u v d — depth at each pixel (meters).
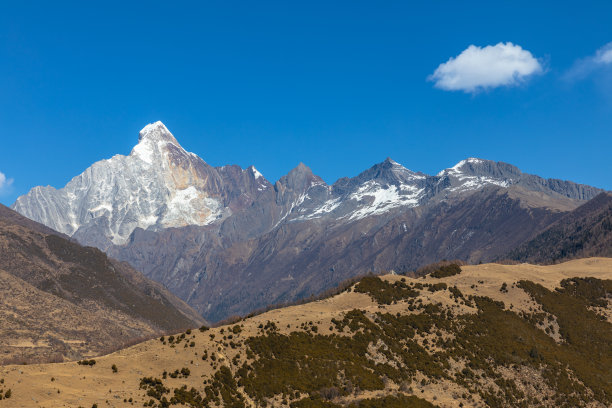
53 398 96.94
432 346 159.75
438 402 133.00
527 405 146.50
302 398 120.94
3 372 102.81
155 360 120.62
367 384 132.38
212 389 113.62
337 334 150.75
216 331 137.62
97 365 116.25
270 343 136.62
